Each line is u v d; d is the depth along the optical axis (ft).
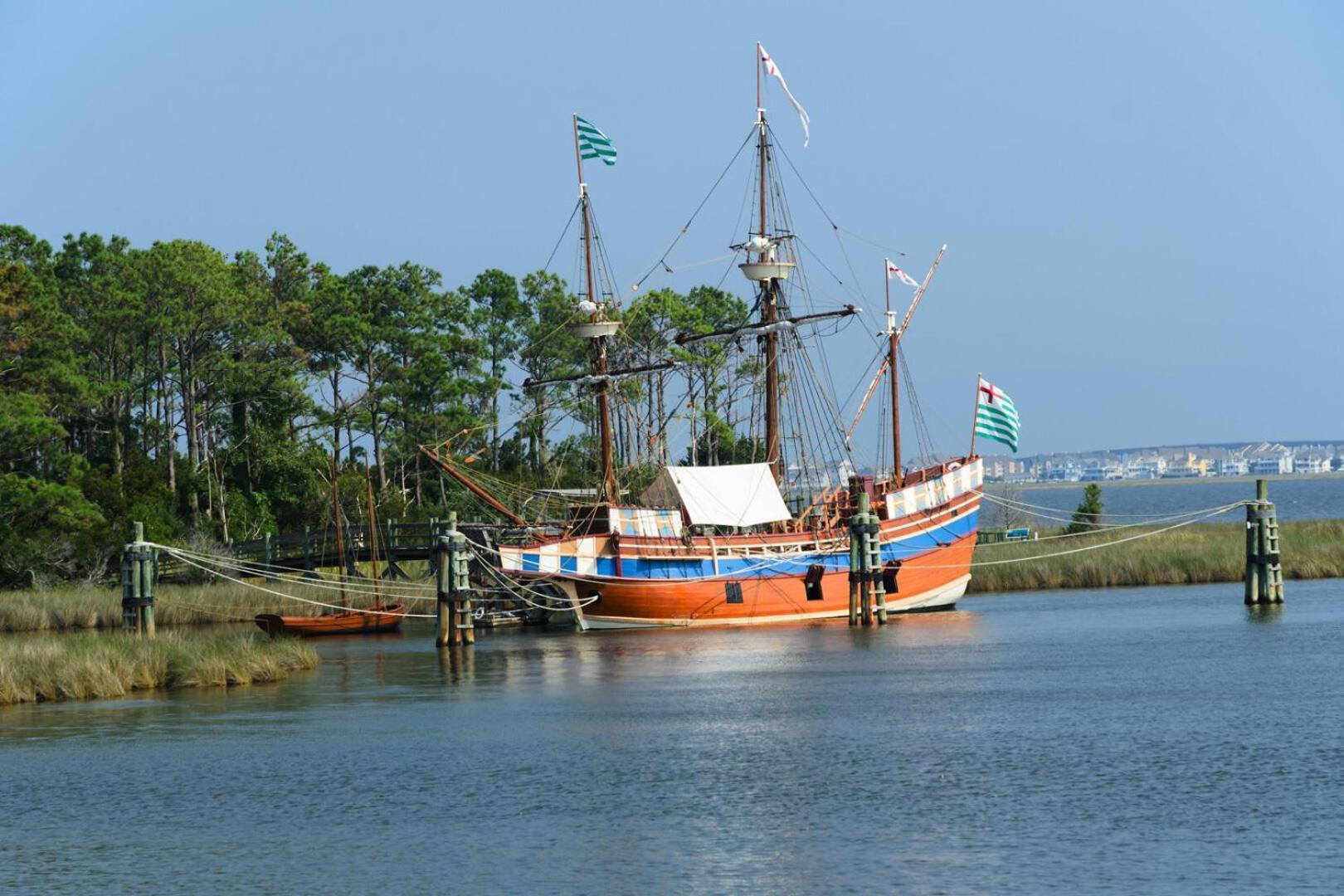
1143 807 172.24
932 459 455.63
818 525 417.08
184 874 157.79
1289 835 159.33
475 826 173.17
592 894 146.92
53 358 497.05
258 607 412.77
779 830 167.22
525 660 326.65
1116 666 285.84
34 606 411.95
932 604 419.13
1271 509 387.34
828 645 338.95
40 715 254.68
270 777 201.57
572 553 376.27
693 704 255.91
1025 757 201.67
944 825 167.63
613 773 199.31
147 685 285.64
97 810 185.78
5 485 463.01
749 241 438.40
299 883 153.58
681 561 388.16
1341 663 281.54
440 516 543.80
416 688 284.82
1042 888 144.46
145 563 337.93
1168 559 465.47
